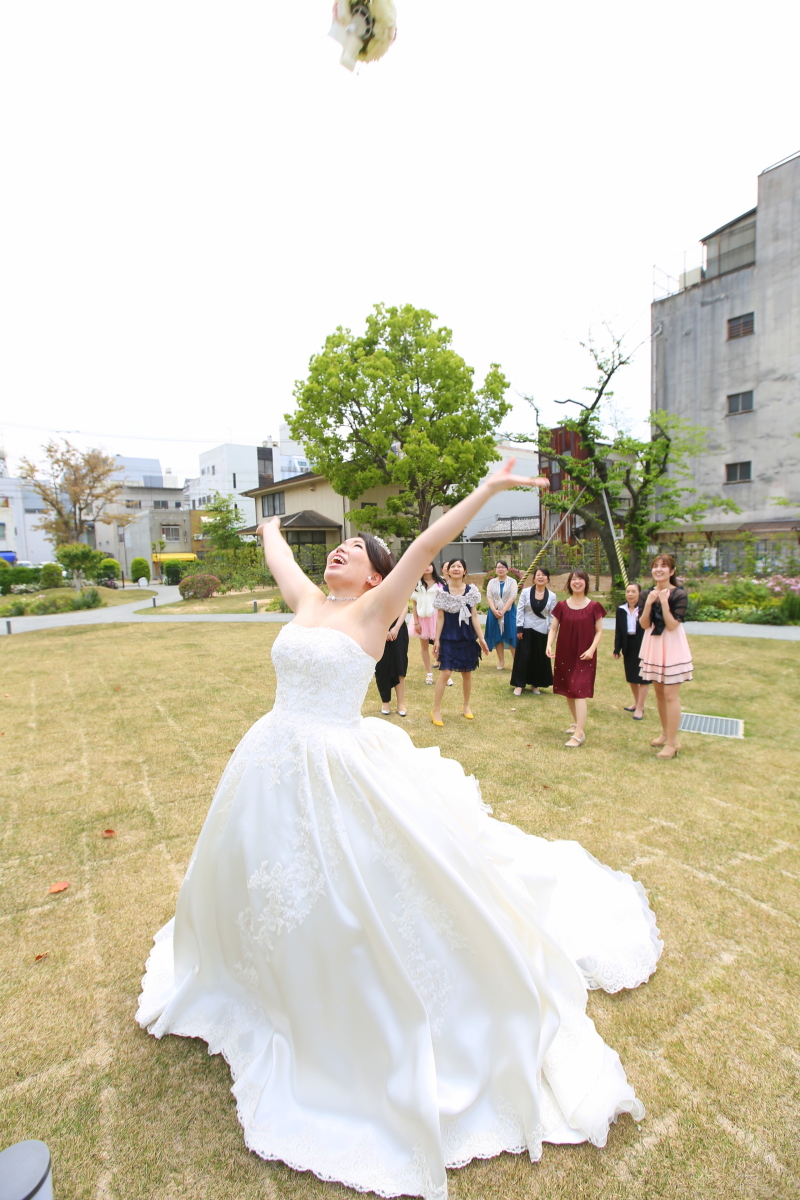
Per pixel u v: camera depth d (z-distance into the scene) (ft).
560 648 16.63
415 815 6.14
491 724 18.74
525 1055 5.78
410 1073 5.37
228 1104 6.00
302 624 7.01
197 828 11.96
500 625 26.30
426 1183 5.10
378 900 5.82
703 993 7.50
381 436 64.03
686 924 8.82
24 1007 7.32
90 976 7.88
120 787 14.02
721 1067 6.44
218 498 95.50
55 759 15.97
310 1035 5.72
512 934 6.50
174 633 41.55
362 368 64.03
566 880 9.29
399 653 19.24
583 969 7.77
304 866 5.83
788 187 61.26
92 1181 5.28
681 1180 5.30
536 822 11.97
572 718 19.40
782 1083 6.24
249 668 28.19
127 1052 6.64
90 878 10.19
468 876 6.28
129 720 19.65
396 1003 5.60
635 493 52.85
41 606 64.54
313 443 69.00
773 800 13.05
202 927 6.73
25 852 11.06
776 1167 5.40
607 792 13.46
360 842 5.91
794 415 62.59
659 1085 6.23
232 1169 5.38
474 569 93.61
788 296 62.18
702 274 70.13
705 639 33.63
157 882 10.06
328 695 6.45
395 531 71.72
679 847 11.03
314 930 5.68
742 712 19.99
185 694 23.09
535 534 99.50
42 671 28.73
